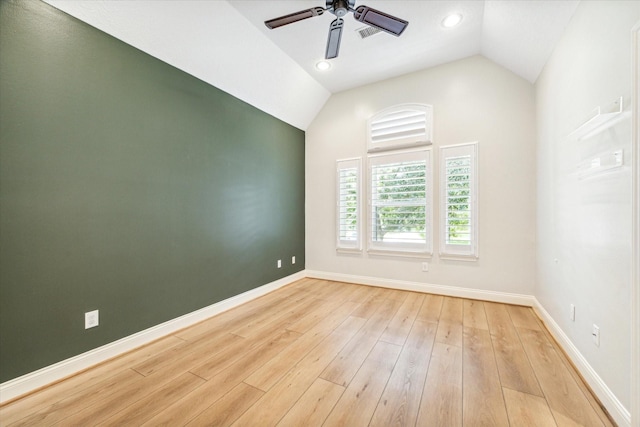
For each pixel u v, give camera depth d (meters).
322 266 4.36
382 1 2.36
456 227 3.32
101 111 2.02
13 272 1.61
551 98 2.41
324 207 4.34
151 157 2.35
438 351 2.12
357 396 1.61
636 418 1.24
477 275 3.26
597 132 1.58
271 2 2.35
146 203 2.31
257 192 3.55
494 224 3.16
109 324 2.05
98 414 1.48
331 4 1.99
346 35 2.81
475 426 1.38
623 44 1.35
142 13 2.08
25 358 1.65
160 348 2.21
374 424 1.39
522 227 3.04
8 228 1.59
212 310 2.88
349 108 4.08
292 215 4.21
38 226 1.71
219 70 2.85
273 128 3.84
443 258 3.43
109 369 1.91
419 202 3.56
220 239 3.01
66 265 1.83
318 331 2.49
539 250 2.82
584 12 1.77
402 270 3.71
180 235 2.59
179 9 2.21
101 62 2.01
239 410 1.50
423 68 3.50
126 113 2.17
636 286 1.25
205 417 1.45
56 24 1.78
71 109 1.86
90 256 1.95
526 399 1.57
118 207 2.12
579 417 1.43
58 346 1.79
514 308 2.98
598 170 1.58
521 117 3.04
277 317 2.83
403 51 3.12
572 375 1.79
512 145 3.07
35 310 1.70
